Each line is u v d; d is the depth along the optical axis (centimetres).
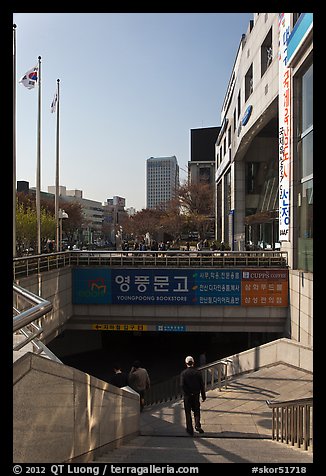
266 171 3444
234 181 3591
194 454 507
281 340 1112
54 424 367
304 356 1030
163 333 2822
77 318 1820
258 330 1770
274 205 2892
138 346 2705
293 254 1609
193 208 5444
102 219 12456
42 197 8225
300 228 1556
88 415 462
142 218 6444
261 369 1086
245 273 1728
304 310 1415
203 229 5138
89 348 2539
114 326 1839
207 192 5475
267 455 502
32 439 325
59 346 2311
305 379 983
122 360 2338
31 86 1997
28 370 321
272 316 1714
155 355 2472
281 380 991
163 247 3362
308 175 1430
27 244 2834
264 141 3409
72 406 412
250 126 2689
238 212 3562
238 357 1245
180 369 2162
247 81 2920
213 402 905
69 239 7038
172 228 5309
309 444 557
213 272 1752
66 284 1703
